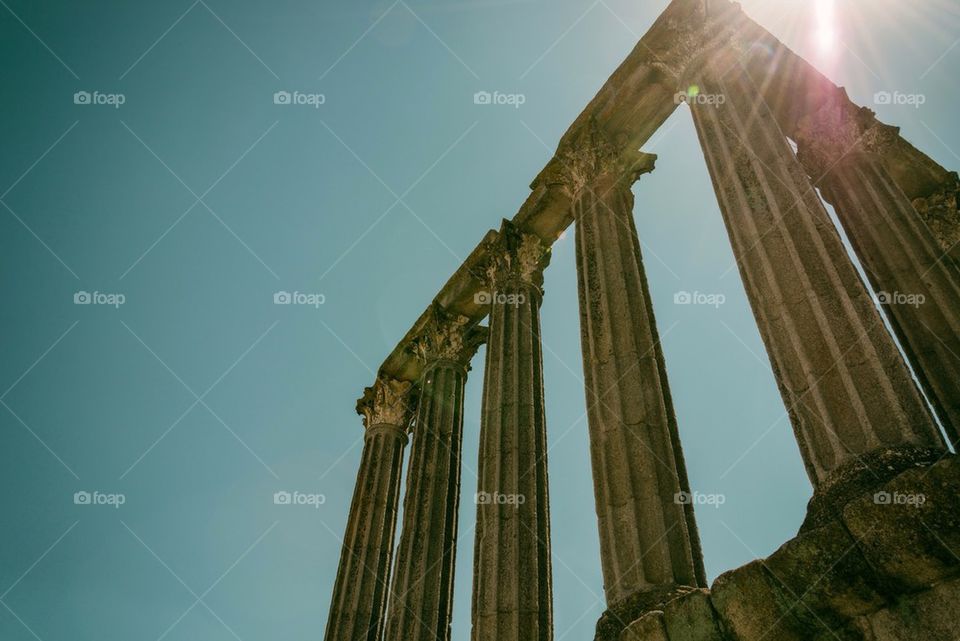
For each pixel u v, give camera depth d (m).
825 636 7.53
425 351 27.23
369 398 30.02
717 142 13.66
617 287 16.47
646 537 11.69
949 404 12.91
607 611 10.95
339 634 21.92
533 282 22.94
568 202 22.81
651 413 13.62
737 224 12.00
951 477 6.79
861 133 16.98
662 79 18.89
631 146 20.91
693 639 8.58
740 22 16.94
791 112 17.45
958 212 20.62
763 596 8.01
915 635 6.82
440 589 19.36
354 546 24.61
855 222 15.91
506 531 15.96
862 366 9.10
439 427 23.94
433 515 20.97
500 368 19.92
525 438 17.98
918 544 6.83
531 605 14.51
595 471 13.47
